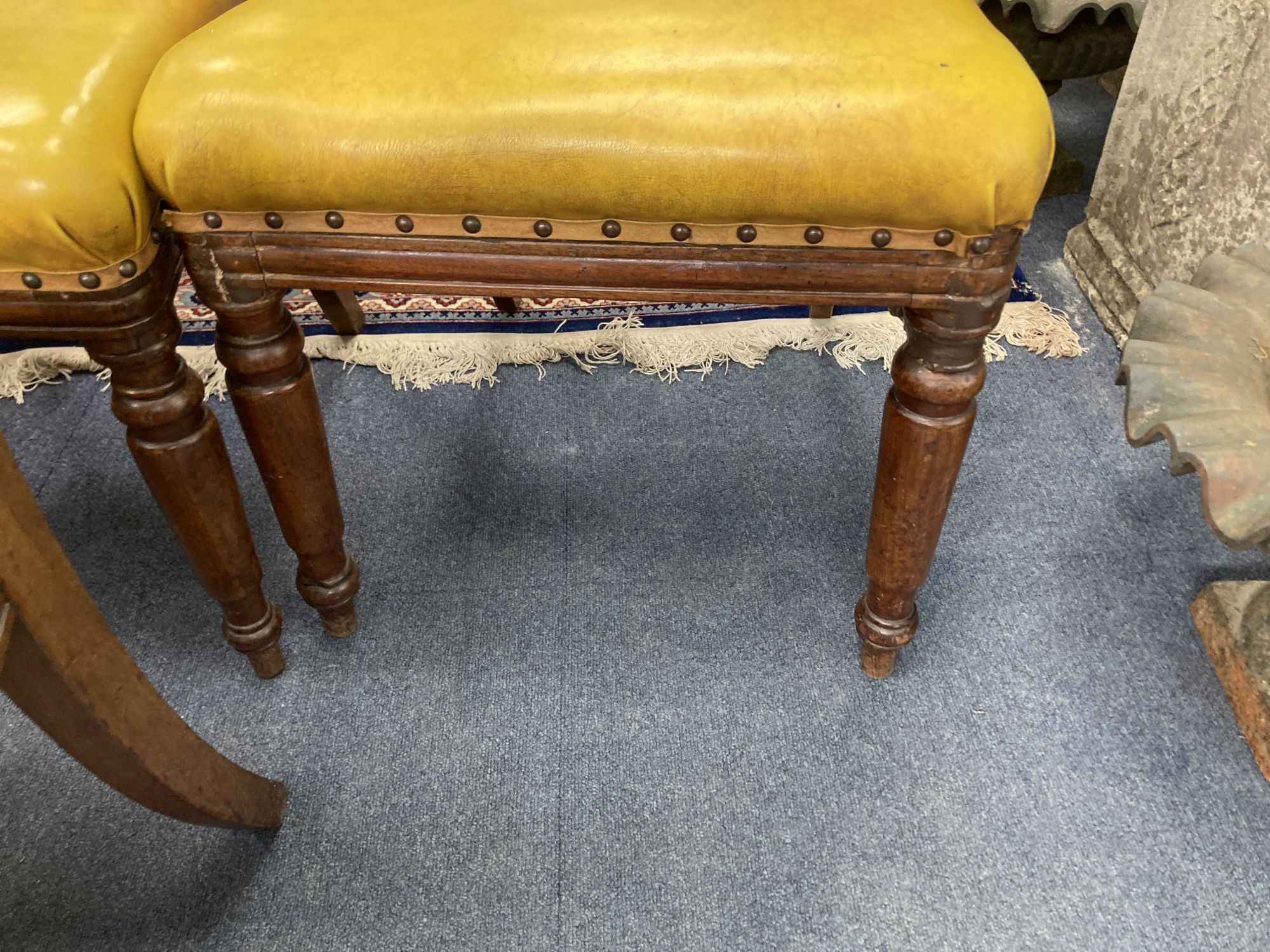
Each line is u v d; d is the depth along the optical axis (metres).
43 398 1.07
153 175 0.54
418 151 0.53
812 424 1.02
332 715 0.78
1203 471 0.56
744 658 0.81
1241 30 0.92
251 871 0.68
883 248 0.54
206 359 1.10
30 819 0.71
